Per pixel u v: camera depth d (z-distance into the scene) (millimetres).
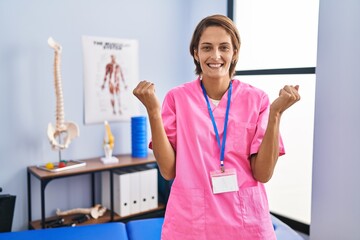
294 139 2648
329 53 1800
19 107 2490
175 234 1025
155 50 3127
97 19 2775
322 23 1820
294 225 2652
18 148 2508
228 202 1021
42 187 2227
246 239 1017
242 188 1040
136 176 2707
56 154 2666
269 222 1066
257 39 2896
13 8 2412
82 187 2820
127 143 3037
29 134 2541
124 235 2006
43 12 2529
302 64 2576
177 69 3285
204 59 995
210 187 1017
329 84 1812
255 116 1073
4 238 1897
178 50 3279
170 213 1048
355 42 1686
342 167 1782
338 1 1744
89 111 2793
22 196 2543
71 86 2695
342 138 1772
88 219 2586
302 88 2564
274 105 945
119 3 2879
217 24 976
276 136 964
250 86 1131
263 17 2838
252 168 1056
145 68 3080
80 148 2775
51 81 2605
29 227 2516
